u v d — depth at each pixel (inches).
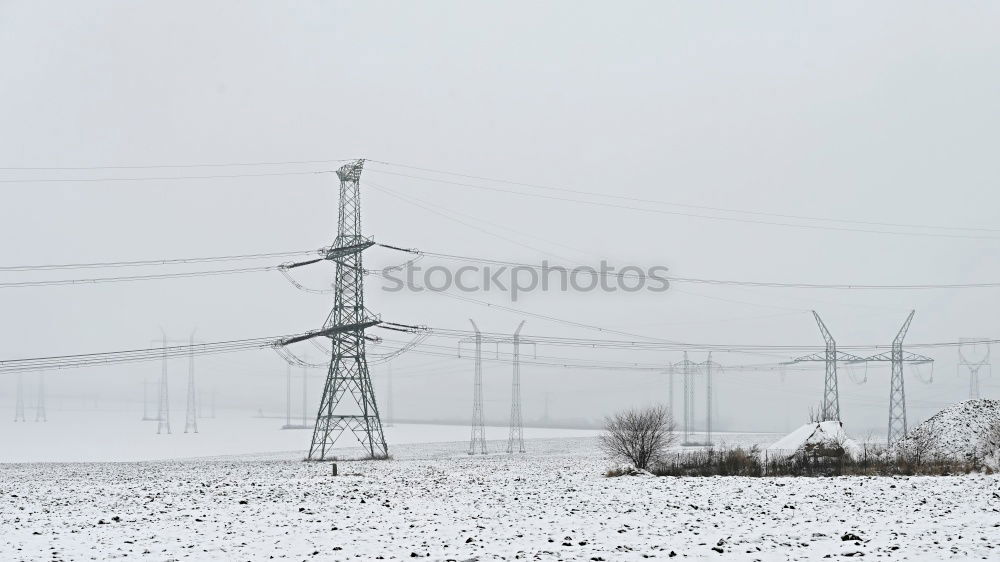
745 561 830.5
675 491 1631.4
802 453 2325.3
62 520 1256.2
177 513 1342.3
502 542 992.2
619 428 2440.9
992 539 919.7
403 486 1862.7
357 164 3125.0
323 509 1389.0
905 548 877.8
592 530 1092.5
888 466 2162.9
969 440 2297.0
